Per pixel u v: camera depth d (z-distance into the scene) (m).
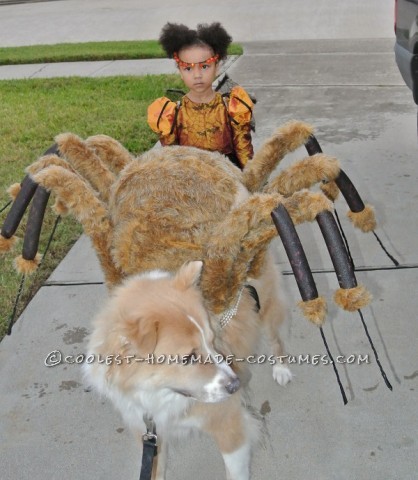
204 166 2.69
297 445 3.12
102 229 2.58
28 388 3.59
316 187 4.98
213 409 2.58
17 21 19.47
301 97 9.04
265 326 3.42
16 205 2.76
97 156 3.01
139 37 15.49
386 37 13.26
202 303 2.42
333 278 4.51
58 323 4.17
